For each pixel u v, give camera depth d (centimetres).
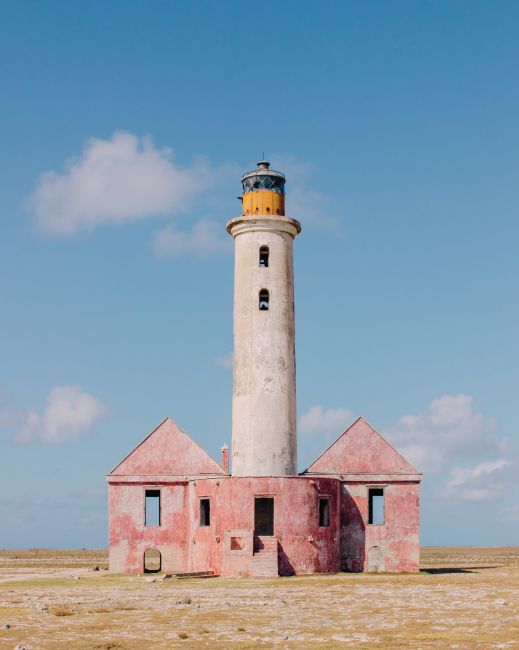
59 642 2500
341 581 4612
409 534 5606
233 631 2706
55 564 8169
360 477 5662
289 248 5672
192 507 5441
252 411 5397
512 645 2389
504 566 6856
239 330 5547
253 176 5762
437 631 2666
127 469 5716
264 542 4984
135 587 4359
